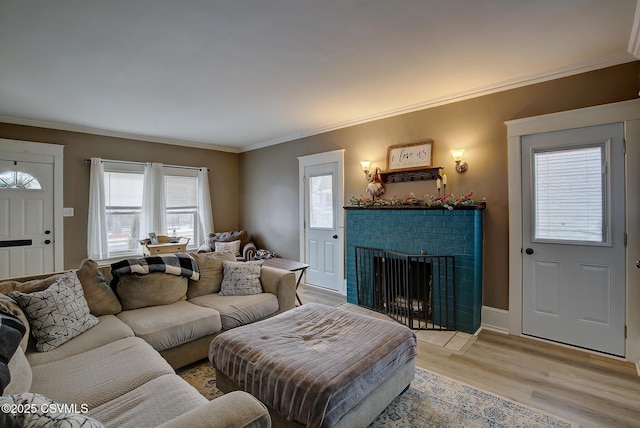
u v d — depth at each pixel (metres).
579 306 2.76
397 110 3.82
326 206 4.75
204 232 5.80
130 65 2.61
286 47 2.34
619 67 2.53
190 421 1.04
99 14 1.90
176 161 5.54
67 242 4.43
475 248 3.04
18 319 1.69
